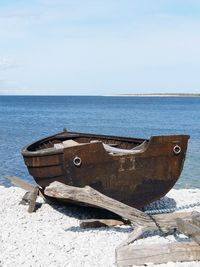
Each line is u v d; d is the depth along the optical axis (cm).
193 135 3947
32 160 1042
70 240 877
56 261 765
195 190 1457
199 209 1140
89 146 1000
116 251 741
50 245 849
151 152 1029
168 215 862
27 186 1171
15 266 744
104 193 1011
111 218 1018
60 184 862
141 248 739
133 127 5100
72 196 845
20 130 4697
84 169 1001
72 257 784
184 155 1058
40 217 1055
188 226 745
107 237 895
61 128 4972
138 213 851
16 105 14100
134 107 12131
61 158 1002
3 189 1420
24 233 929
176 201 1257
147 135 4081
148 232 898
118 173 1014
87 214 1082
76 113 8688
